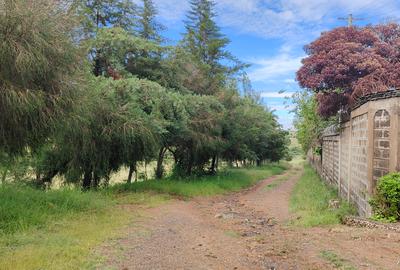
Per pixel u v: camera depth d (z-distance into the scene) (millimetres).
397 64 11758
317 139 24516
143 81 12883
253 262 5004
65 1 7742
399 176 7145
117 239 6148
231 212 10797
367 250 5180
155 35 19953
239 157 25672
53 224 6906
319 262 4809
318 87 13008
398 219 7098
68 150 12172
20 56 6305
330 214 8930
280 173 35500
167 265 4797
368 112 8352
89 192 10867
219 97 19703
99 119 11656
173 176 19125
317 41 13484
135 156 13922
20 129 7262
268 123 32625
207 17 27844
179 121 14805
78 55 8094
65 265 4484
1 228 6223
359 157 9578
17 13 6441
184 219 8773
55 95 7395
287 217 9641
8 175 12844
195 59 20734
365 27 13656
